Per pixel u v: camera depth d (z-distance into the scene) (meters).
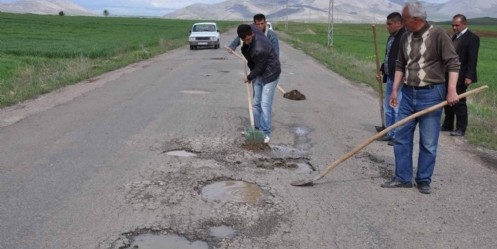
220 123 8.72
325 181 5.79
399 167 5.59
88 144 7.08
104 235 4.20
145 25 84.50
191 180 5.66
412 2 5.27
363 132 8.38
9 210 4.67
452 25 8.05
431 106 5.40
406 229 4.49
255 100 7.68
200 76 15.78
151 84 13.62
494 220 4.75
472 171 6.33
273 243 4.13
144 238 4.17
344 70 18.98
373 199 5.23
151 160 6.38
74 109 9.72
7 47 26.94
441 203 5.16
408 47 5.45
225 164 6.31
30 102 10.52
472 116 9.91
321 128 8.63
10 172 5.76
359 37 62.00
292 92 11.80
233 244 4.09
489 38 74.00
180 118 9.05
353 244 4.16
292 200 5.13
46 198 4.99
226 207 4.88
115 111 9.58
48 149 6.76
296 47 36.06
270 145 7.35
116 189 5.30
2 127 8.05
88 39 38.81
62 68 17.53
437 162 6.71
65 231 4.26
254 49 7.18
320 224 4.54
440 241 4.27
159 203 4.94
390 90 7.68
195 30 32.06
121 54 24.69
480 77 19.61
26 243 4.03
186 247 4.02
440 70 5.37
